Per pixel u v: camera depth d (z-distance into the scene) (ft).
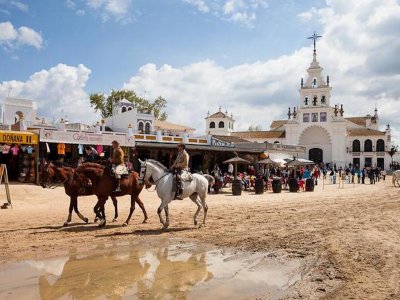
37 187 71.15
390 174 210.18
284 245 33.99
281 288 22.75
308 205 65.62
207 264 27.89
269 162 107.76
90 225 41.42
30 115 151.33
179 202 64.85
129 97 257.34
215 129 252.83
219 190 88.79
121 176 40.06
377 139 229.66
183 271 26.03
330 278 24.62
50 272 25.17
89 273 25.13
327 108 230.27
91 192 39.81
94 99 253.44
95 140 90.84
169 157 118.11
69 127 137.08
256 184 88.89
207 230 40.52
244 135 252.21
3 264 26.86
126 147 99.09
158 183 40.01
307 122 236.02
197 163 132.36
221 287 22.89
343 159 225.76
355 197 83.20
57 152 91.97
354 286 22.91
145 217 44.24
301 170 123.24
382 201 73.97
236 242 35.06
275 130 262.88
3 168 53.26
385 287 22.68
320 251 31.83
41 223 41.96
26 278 23.88
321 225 44.45
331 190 107.45
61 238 34.86
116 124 182.80
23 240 33.76
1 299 20.30
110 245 32.96
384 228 42.45
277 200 73.87
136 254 30.22
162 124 199.00
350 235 38.32
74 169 40.29
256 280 24.31
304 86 240.12
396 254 30.50
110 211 52.42
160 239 35.81
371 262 28.17
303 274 25.58
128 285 22.98
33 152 82.23
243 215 51.98
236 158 98.78
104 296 21.09
